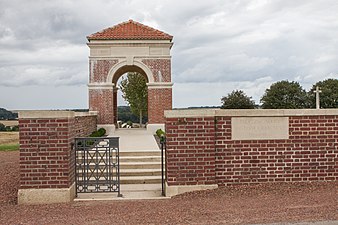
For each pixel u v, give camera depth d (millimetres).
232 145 9969
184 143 9758
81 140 10227
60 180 9367
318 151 10125
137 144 16609
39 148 9352
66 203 9188
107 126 23719
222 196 9070
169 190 9727
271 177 10047
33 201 9273
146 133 23984
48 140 9367
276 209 7520
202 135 9789
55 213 8039
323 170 10133
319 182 10039
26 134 9344
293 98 72250
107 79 23812
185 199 9023
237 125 9984
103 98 23828
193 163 9773
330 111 10141
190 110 9758
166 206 8383
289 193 9055
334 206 7520
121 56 23812
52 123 9375
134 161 13070
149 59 23953
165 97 24000
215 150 9891
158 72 24000
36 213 8078
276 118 10070
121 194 10242
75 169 10023
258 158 10016
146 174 12086
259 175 10023
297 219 6680
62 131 9391
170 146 9750
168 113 9742
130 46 23875
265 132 10039
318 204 7785
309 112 10109
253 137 10008
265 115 10000
